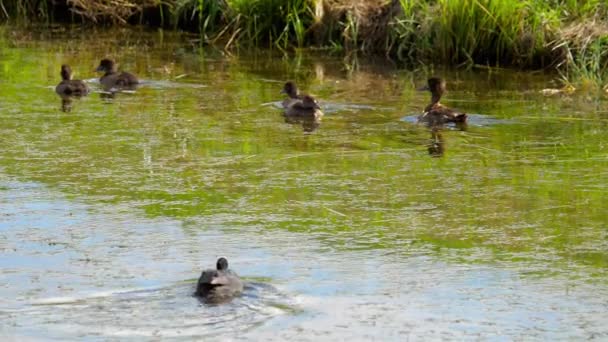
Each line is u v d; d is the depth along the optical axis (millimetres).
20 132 19516
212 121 20594
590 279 13078
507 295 12617
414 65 26000
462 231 14648
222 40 28641
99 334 11359
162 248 13977
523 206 15633
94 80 24344
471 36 25625
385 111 21578
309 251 13906
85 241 14227
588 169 17391
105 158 17891
